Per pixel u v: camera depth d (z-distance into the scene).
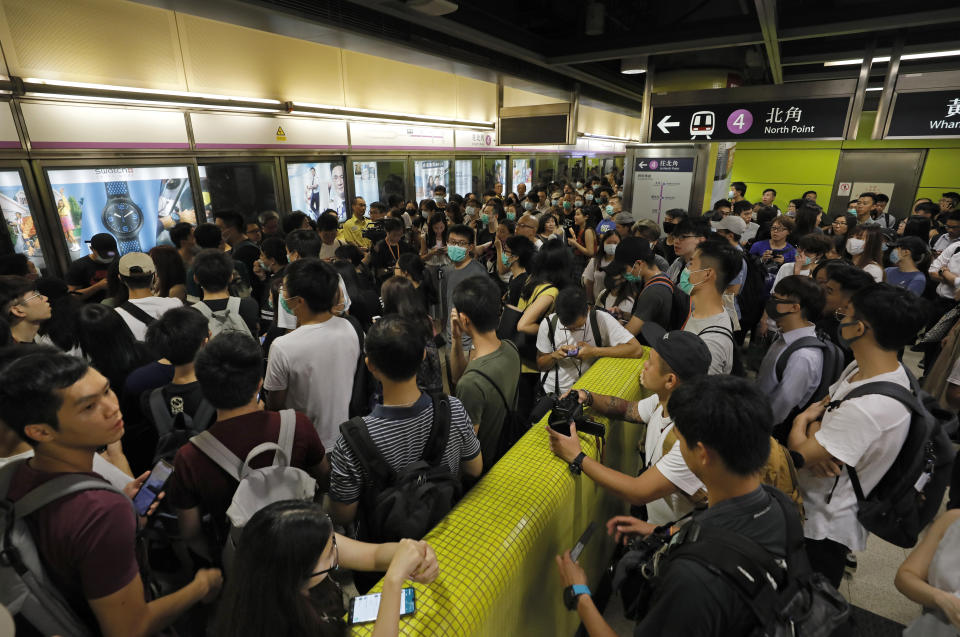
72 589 1.09
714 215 5.79
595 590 2.17
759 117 5.79
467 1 6.83
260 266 4.07
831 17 4.98
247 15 4.35
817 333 2.09
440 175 10.64
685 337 1.64
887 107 5.15
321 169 7.69
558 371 2.69
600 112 17.73
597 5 6.84
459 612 1.13
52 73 4.47
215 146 6.02
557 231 6.27
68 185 4.70
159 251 3.22
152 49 5.27
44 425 1.06
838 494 1.71
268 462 1.53
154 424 1.87
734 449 1.02
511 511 1.45
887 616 2.24
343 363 2.20
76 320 2.17
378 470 1.39
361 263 4.73
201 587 1.36
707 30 5.64
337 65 7.73
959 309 3.13
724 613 0.93
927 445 1.53
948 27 6.19
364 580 1.47
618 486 1.54
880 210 6.75
